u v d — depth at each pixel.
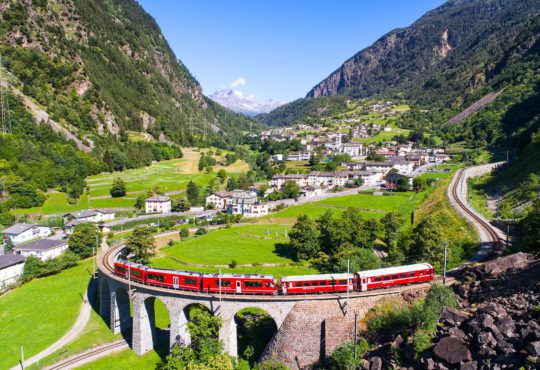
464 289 56.69
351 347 54.75
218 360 58.97
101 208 183.38
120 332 81.94
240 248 122.75
